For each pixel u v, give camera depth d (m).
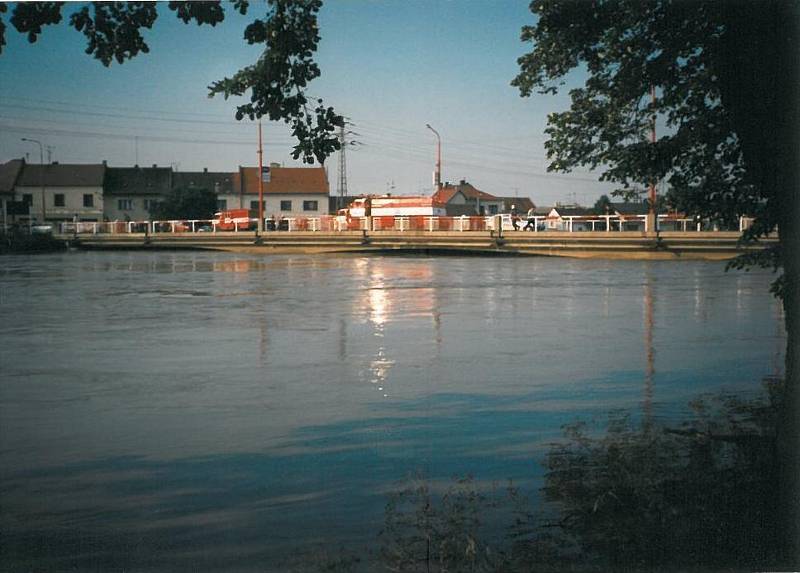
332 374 11.52
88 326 17.55
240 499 6.09
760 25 5.58
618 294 24.75
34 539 5.35
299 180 105.06
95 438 7.99
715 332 15.74
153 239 67.88
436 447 7.45
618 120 8.02
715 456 6.83
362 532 5.36
